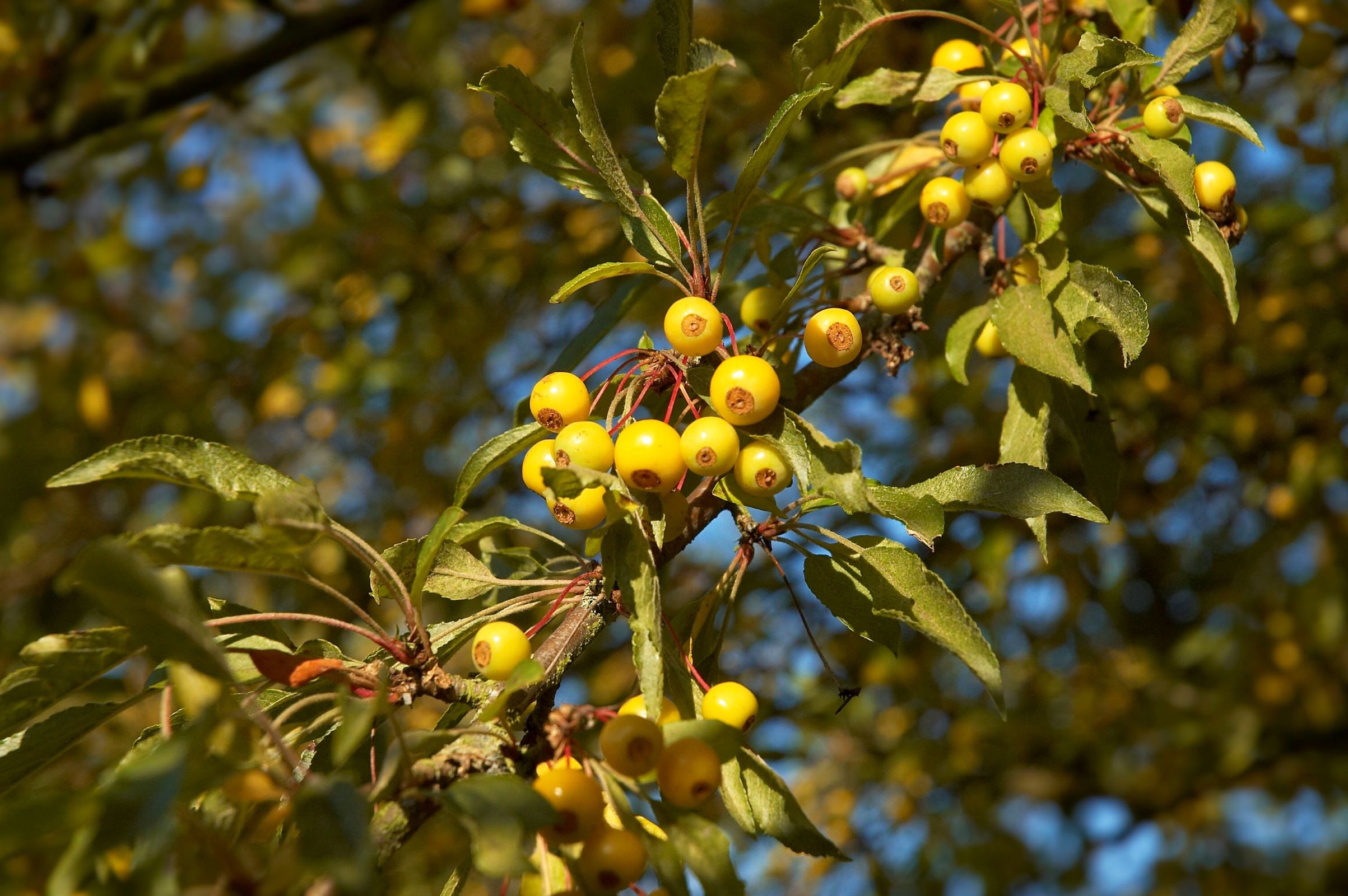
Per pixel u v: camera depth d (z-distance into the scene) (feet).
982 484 6.80
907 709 18.33
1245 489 15.31
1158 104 7.29
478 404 16.88
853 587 6.63
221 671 4.86
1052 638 16.24
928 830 18.17
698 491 6.98
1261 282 14.93
